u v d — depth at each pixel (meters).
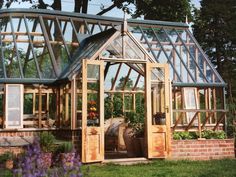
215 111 16.38
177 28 20.16
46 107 15.77
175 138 15.69
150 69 14.66
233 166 12.77
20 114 14.80
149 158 14.23
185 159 14.66
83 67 13.35
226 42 34.59
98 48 14.03
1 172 10.46
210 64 18.72
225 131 17.75
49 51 16.80
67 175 7.27
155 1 27.78
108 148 17.58
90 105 14.02
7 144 13.28
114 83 17.98
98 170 12.10
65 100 15.05
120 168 12.49
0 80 14.83
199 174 11.25
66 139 14.28
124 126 16.77
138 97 18.56
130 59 14.38
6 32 16.80
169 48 19.03
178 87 17.67
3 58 15.79
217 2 33.38
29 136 14.47
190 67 18.50
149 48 18.81
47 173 7.32
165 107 14.77
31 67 16.05
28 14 17.78
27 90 15.55
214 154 15.62
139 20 19.80
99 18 19.59
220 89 18.33
